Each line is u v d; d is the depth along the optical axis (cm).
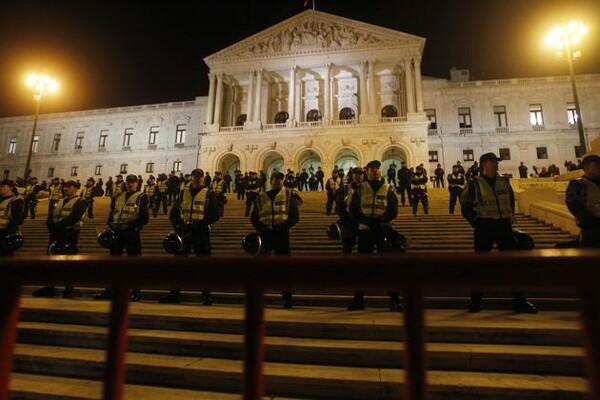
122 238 649
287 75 3691
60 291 636
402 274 110
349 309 494
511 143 3575
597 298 97
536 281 102
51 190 1616
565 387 288
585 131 3472
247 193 1330
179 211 631
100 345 397
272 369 332
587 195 451
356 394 302
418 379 106
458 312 471
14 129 4659
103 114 4434
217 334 403
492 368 328
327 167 3222
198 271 123
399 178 1437
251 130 3400
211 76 3644
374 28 3412
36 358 367
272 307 528
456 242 834
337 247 845
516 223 969
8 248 611
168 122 4272
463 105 3731
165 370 337
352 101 3612
